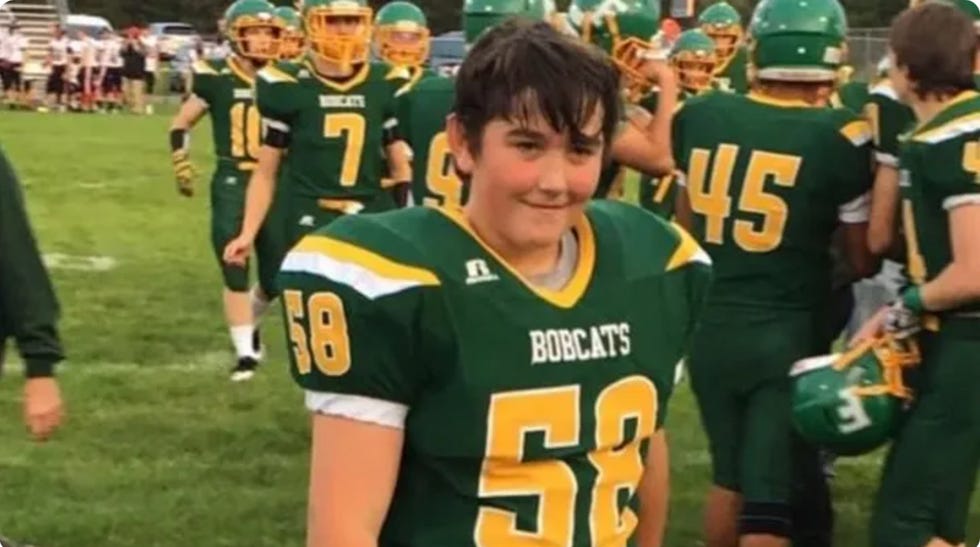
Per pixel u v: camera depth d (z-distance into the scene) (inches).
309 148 273.7
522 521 86.5
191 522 211.0
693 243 93.4
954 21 144.9
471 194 87.7
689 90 293.4
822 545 170.7
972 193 142.6
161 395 283.3
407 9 309.6
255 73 307.9
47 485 225.8
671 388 91.6
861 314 213.3
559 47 84.2
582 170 85.1
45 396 153.9
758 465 163.9
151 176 676.1
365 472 85.7
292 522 212.5
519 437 85.9
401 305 84.5
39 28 1152.8
